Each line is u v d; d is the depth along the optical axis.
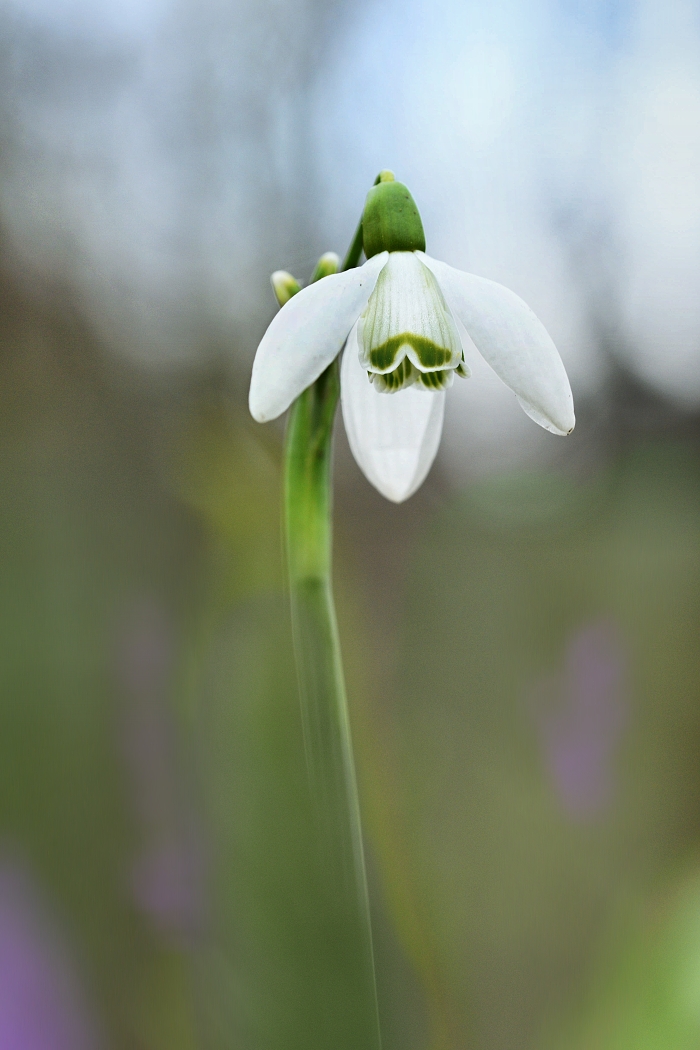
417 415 0.29
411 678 0.47
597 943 0.31
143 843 0.29
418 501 0.81
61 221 0.73
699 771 0.37
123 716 0.30
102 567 0.40
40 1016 0.29
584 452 0.99
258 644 0.26
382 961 0.29
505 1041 0.31
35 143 0.73
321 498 0.26
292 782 0.25
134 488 0.50
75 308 0.72
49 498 0.48
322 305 0.26
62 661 0.34
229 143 0.78
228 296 0.76
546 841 0.35
